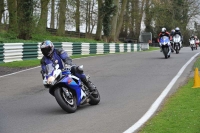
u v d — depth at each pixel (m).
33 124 19.38
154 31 175.00
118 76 36.88
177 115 19.47
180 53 68.81
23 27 72.94
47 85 20.97
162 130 16.80
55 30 111.50
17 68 45.00
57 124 19.19
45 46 21.30
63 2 87.44
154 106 22.41
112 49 81.00
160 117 19.33
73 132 17.47
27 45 53.91
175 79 33.34
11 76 38.50
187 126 17.28
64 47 63.00
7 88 31.34
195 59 52.47
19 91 29.77
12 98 27.03
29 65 47.56
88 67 45.22
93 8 128.00
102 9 101.75
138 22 155.88
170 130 16.75
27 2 72.31
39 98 26.81
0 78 37.22
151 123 18.20
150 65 45.59
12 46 50.47
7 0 74.38
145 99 25.02
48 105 24.41
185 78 33.66
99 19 103.25
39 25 76.81
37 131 17.94
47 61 21.72
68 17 96.44
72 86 21.75
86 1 106.69
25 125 19.22
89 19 123.50
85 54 69.62
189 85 29.00
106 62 51.34
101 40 105.19
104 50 77.25
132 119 19.58
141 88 29.66
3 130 18.38
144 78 34.97
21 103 25.22
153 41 173.25
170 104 22.48
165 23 168.88
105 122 19.20
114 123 18.89
